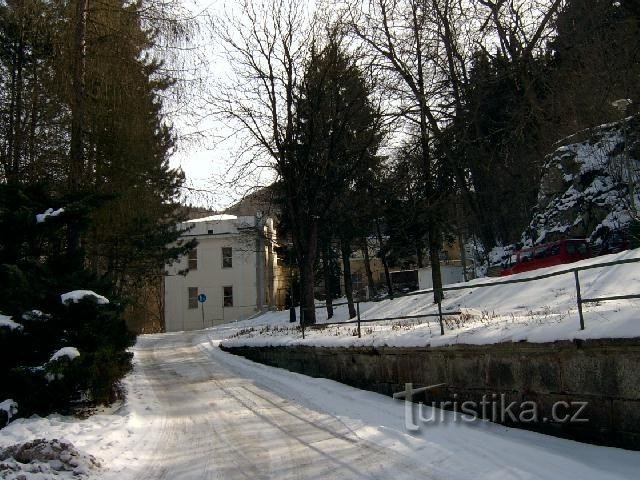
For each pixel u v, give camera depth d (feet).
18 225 31.30
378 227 104.94
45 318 29.78
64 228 37.09
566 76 53.36
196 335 100.22
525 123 52.85
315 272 121.60
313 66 71.15
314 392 35.12
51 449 20.67
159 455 23.35
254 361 55.83
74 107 42.14
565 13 53.42
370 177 77.05
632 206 56.85
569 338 20.95
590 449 19.71
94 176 45.83
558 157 75.77
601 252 60.95
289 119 71.67
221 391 38.73
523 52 54.44
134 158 46.96
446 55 66.03
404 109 68.33
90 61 43.52
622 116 57.52
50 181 40.73
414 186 71.51
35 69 43.50
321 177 71.56
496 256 84.12
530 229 77.10
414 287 129.49
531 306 40.60
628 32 49.73
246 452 23.00
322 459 21.25
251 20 70.23
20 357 30.04
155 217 56.85
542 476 16.80
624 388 19.43
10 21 42.39
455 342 26.53
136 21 44.16
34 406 28.91
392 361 32.04
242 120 71.46
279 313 141.28
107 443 24.40
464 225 108.88
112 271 57.88
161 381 45.60
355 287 179.42
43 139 42.50
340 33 70.74
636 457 18.30
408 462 19.74
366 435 23.94
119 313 33.37
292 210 73.00
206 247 164.25
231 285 162.50
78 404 31.99
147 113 47.03
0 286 30.58
